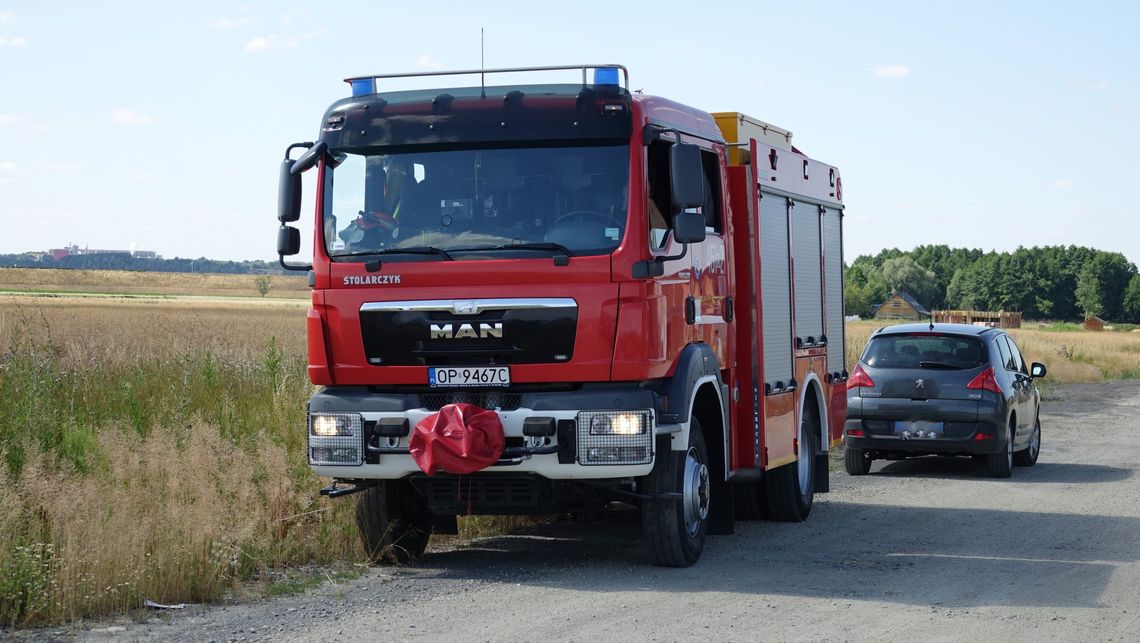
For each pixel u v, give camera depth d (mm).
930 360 14828
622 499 8547
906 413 14672
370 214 8258
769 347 10211
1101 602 7512
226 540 7938
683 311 8547
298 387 14352
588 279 7875
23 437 9992
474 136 8125
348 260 8195
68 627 6680
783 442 10500
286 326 37969
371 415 8078
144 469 8961
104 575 7148
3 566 6918
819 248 12000
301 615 7031
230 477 9172
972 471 15586
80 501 7809
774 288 10422
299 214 8562
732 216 9891
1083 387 34000
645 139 8039
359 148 8312
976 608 7309
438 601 7434
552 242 7953
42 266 169000
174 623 6816
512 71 8211
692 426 8852
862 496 13039
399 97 8328
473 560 8961
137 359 15547
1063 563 8898
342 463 8125
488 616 7004
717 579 8180
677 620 6906
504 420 7875
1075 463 16375
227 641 6410
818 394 11805
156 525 7875
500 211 8062
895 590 7840
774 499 10969
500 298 7930
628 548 9516
